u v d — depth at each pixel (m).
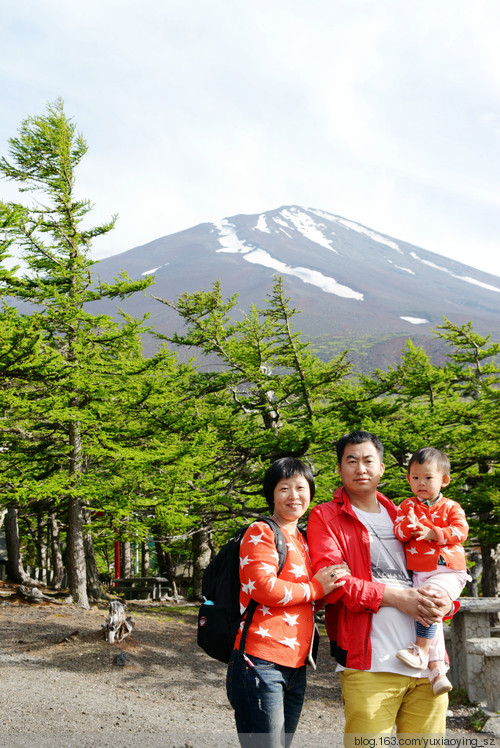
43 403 14.57
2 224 12.30
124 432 16.28
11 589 18.84
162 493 16.45
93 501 17.31
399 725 3.05
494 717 6.24
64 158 16.88
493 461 17.81
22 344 13.03
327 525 3.12
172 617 17.27
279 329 19.77
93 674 9.36
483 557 19.00
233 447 18.61
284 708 3.00
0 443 17.44
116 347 16.98
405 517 3.19
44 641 11.18
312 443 17.09
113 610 11.47
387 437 15.95
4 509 19.73
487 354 19.69
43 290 15.86
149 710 7.45
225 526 20.41
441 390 19.00
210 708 8.03
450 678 7.59
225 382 20.91
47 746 5.33
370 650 2.90
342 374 19.59
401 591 2.92
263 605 2.97
